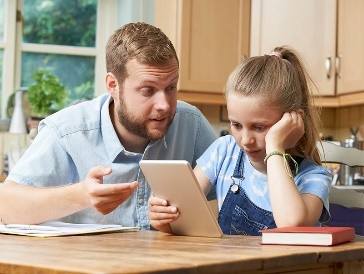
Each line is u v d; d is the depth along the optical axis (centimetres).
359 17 385
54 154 196
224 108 458
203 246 138
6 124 440
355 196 201
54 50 461
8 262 111
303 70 184
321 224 198
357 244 143
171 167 155
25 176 192
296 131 170
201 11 413
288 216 158
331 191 204
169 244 143
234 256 117
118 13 473
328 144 213
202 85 414
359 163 210
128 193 161
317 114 188
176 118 210
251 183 183
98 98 208
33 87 437
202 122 219
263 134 170
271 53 183
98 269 99
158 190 164
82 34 468
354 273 140
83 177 200
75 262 109
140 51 180
